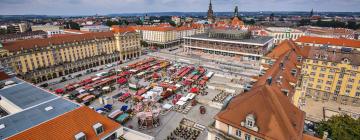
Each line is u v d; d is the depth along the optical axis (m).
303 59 93.44
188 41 198.12
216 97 95.31
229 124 44.38
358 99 87.31
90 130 44.12
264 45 159.00
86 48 144.38
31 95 59.28
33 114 47.53
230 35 178.75
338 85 89.62
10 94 60.19
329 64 88.88
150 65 145.62
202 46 190.62
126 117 76.56
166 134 68.94
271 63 100.56
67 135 41.09
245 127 42.12
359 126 51.72
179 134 68.12
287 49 100.06
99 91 102.00
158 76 122.31
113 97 96.62
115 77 118.94
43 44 123.31
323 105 89.50
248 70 138.25
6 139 36.44
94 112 48.62
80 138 41.22
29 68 117.44
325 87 92.62
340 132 51.69
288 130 39.47
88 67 147.00
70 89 105.31
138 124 74.62
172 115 80.50
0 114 54.75
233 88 104.31
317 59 90.62
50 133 40.00
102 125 45.31
